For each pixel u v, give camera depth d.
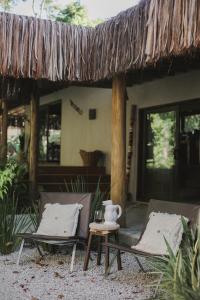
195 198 7.12
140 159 8.36
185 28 3.67
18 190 6.70
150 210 4.32
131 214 6.82
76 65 5.50
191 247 3.35
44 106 12.31
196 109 7.09
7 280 4.08
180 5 3.72
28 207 6.20
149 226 4.14
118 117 5.54
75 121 10.53
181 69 6.55
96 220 4.55
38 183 7.95
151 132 8.13
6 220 5.09
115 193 5.55
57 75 5.41
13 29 5.19
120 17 4.84
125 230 5.44
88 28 5.56
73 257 4.39
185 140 7.36
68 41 5.48
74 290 3.77
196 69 6.67
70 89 10.73
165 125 7.81
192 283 2.90
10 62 5.15
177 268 3.00
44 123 12.35
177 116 7.52
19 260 4.70
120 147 5.55
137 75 6.70
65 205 4.84
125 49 4.72
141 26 4.45
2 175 5.66
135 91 8.45
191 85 7.13
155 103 7.95
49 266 4.54
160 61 4.88
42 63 5.32
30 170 7.29
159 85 7.86
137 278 4.08
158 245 3.84
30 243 5.26
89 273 4.27
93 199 5.06
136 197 8.34
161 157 7.90
